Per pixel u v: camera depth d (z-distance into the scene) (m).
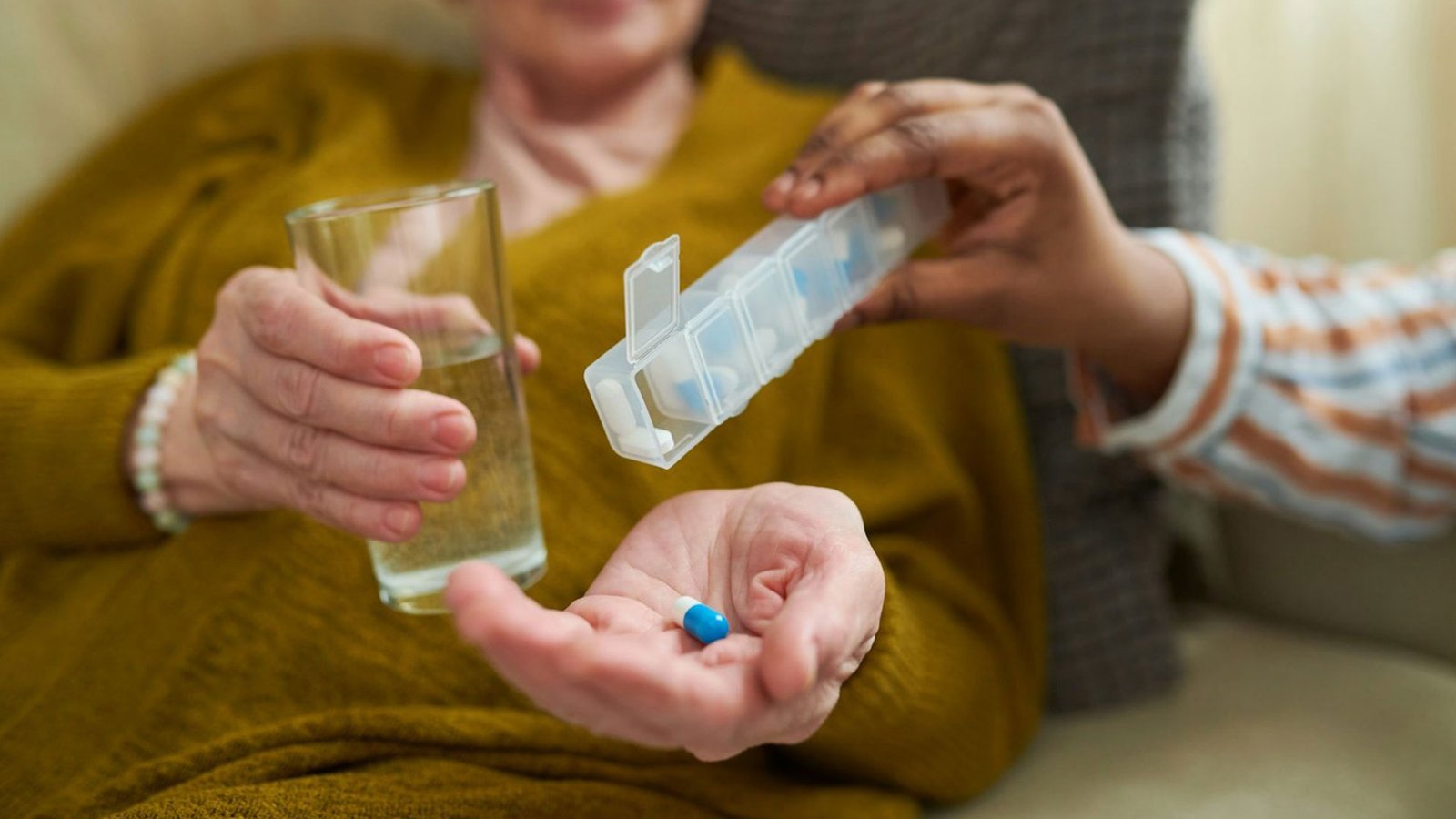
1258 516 0.82
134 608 0.65
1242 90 1.00
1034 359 0.79
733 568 0.53
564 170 0.85
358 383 0.54
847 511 0.52
